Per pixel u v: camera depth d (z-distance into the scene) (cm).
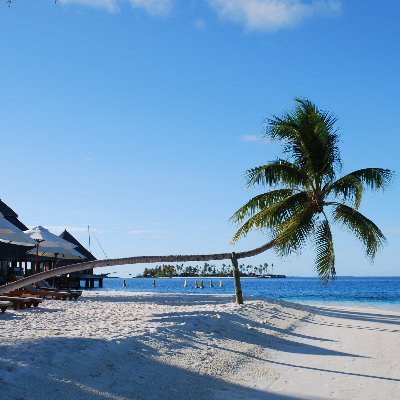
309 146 2019
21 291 1962
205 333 1172
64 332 1009
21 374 616
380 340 1335
